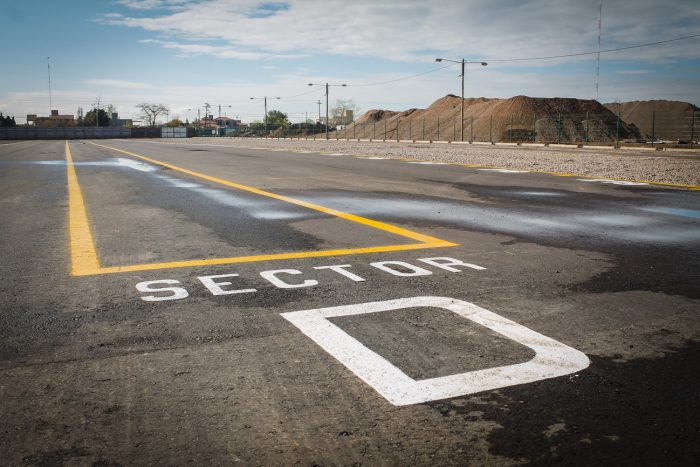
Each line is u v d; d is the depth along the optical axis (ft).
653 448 7.37
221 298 13.82
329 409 8.36
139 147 139.85
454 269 16.81
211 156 86.74
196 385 9.14
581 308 13.15
